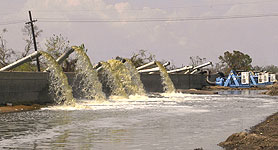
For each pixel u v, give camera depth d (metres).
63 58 43.75
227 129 20.16
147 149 14.93
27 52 75.75
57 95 38.53
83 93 44.50
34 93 37.62
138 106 35.84
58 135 18.22
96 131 19.48
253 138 15.38
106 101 41.72
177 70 87.06
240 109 32.81
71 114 28.11
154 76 69.94
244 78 88.31
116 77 49.22
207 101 44.25
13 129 20.23
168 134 18.50
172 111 30.64
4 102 33.56
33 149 14.88
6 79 33.81
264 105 37.81
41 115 27.34
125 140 16.84
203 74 94.19
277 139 15.12
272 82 88.69
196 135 18.19
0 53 75.31
